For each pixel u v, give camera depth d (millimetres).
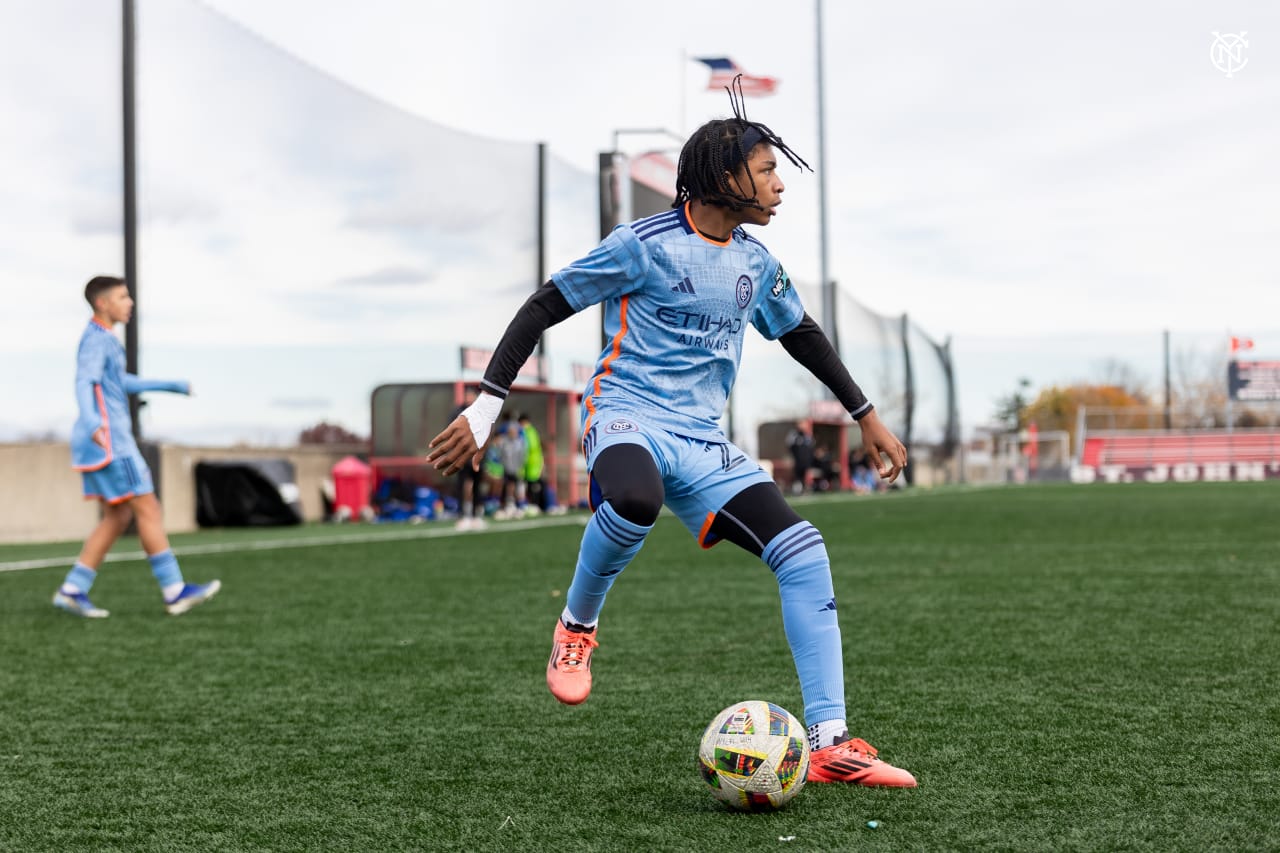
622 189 27703
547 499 28016
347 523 23797
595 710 5289
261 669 6527
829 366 4484
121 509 8852
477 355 25328
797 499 32875
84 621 8586
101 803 3973
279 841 3520
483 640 7441
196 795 4051
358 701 5617
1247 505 23969
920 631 7367
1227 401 59125
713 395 4254
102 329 8703
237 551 15000
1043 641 6902
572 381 28797
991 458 59531
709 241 4090
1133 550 13141
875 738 4598
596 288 4047
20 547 16766
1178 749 4355
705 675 6074
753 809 3686
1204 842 3283
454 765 4387
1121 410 62000
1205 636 7000
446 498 26375
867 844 3318
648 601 9133
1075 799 3723
